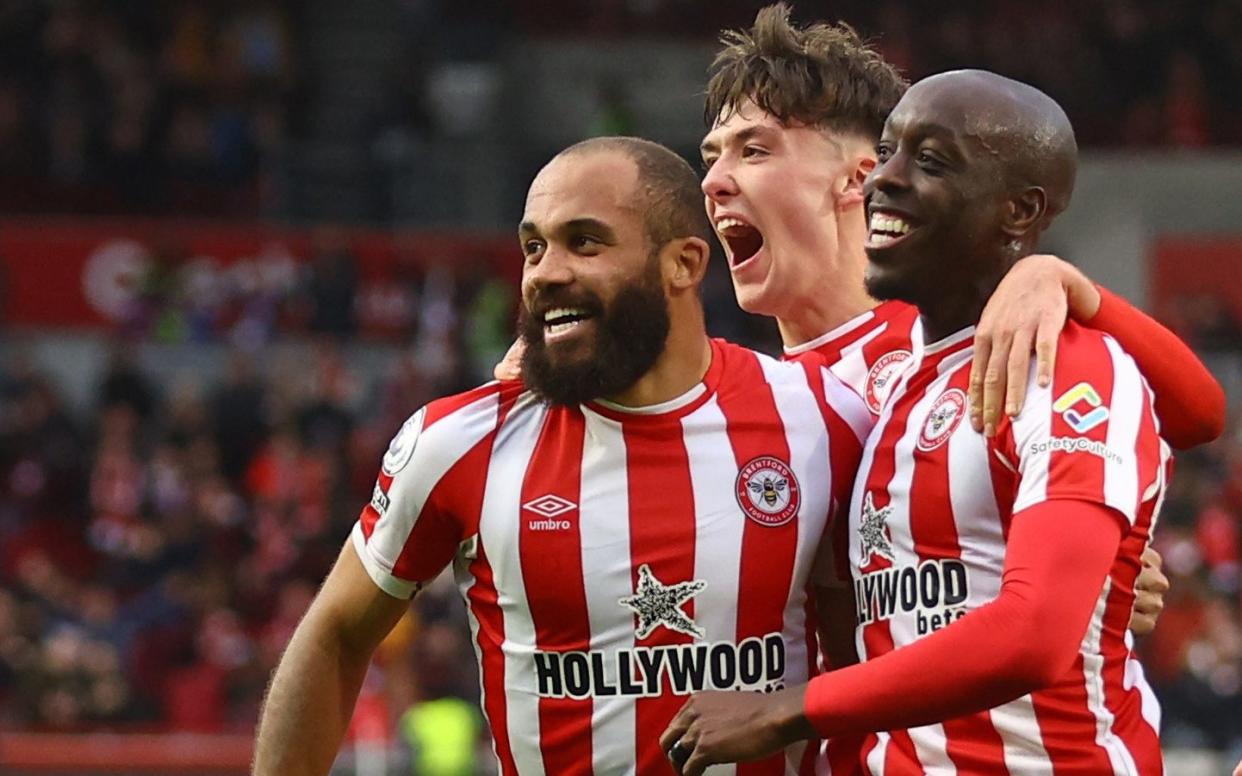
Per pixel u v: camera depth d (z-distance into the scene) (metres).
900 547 9.12
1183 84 55.69
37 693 32.75
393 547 9.67
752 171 11.11
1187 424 9.45
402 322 43.50
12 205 50.44
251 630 35.94
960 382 9.09
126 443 40.06
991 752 8.83
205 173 51.34
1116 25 56.81
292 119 53.75
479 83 56.19
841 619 9.81
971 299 9.24
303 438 40.09
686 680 9.34
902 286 9.21
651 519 9.39
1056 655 8.11
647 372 9.45
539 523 9.41
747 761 8.65
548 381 9.30
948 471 8.91
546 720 9.48
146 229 44.19
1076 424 8.46
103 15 54.59
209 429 40.28
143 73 53.38
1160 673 33.56
